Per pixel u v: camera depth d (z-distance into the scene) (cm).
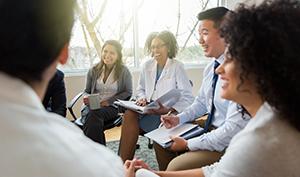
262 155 78
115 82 312
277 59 75
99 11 398
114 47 312
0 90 44
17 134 43
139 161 126
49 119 48
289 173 77
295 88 74
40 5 46
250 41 79
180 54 467
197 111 211
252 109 89
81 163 47
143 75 287
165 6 443
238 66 85
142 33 435
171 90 240
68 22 51
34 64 48
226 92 93
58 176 44
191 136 187
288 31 76
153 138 190
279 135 77
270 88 77
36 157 43
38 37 47
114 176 51
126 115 250
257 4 87
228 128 157
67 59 54
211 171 126
